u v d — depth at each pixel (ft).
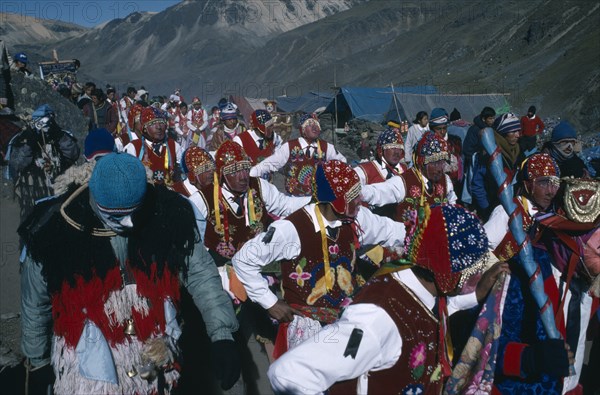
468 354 8.18
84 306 7.45
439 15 468.75
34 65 65.41
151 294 7.70
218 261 14.10
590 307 9.54
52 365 7.92
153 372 7.73
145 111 22.04
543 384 8.91
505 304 9.16
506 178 8.79
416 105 82.02
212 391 11.94
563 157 17.56
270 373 7.09
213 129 59.26
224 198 13.87
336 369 6.91
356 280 11.97
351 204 10.62
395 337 7.17
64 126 37.58
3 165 25.40
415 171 17.06
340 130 80.53
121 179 7.02
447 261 7.13
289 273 11.00
